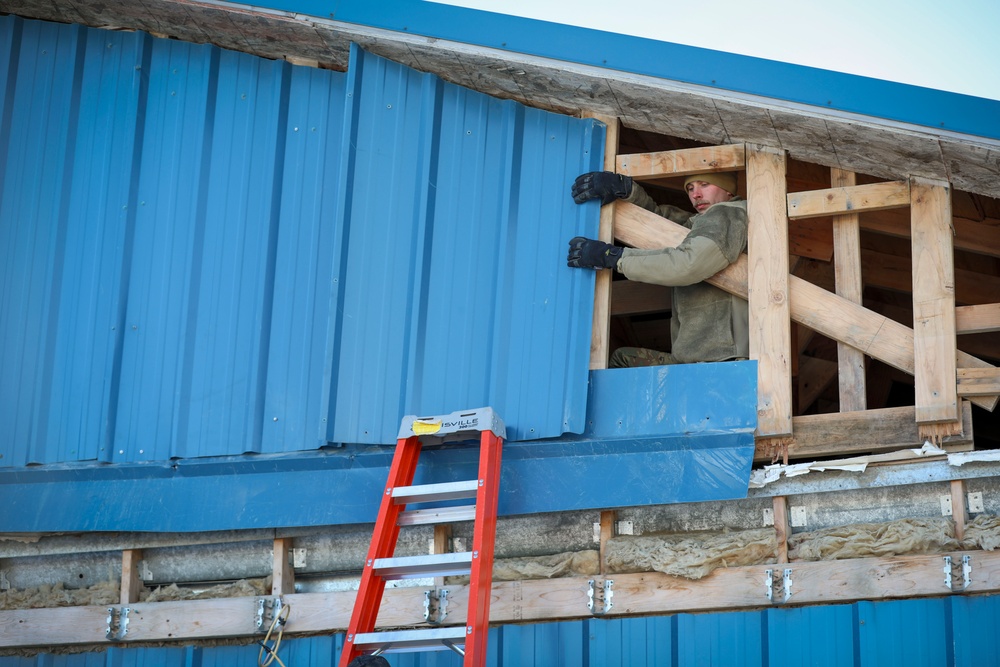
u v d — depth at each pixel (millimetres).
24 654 4797
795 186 5324
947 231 4547
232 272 4914
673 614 4359
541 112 4953
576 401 4527
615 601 4387
